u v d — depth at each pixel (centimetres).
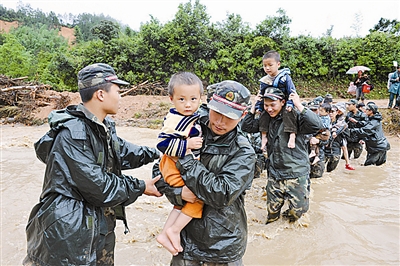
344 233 432
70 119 232
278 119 440
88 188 222
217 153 236
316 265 362
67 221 220
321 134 602
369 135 810
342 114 738
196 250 242
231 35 2131
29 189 586
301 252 389
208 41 2066
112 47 2083
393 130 1295
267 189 462
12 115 1520
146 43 2053
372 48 2138
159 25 2108
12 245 390
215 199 218
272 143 447
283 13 2144
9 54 2959
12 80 1741
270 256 380
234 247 240
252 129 484
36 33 5181
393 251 392
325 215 484
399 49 2106
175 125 223
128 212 497
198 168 222
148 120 1455
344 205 542
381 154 810
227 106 216
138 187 246
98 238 242
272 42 2070
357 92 1603
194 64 2039
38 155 248
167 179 235
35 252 230
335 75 2200
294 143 420
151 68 2044
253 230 445
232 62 2030
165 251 386
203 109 253
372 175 741
